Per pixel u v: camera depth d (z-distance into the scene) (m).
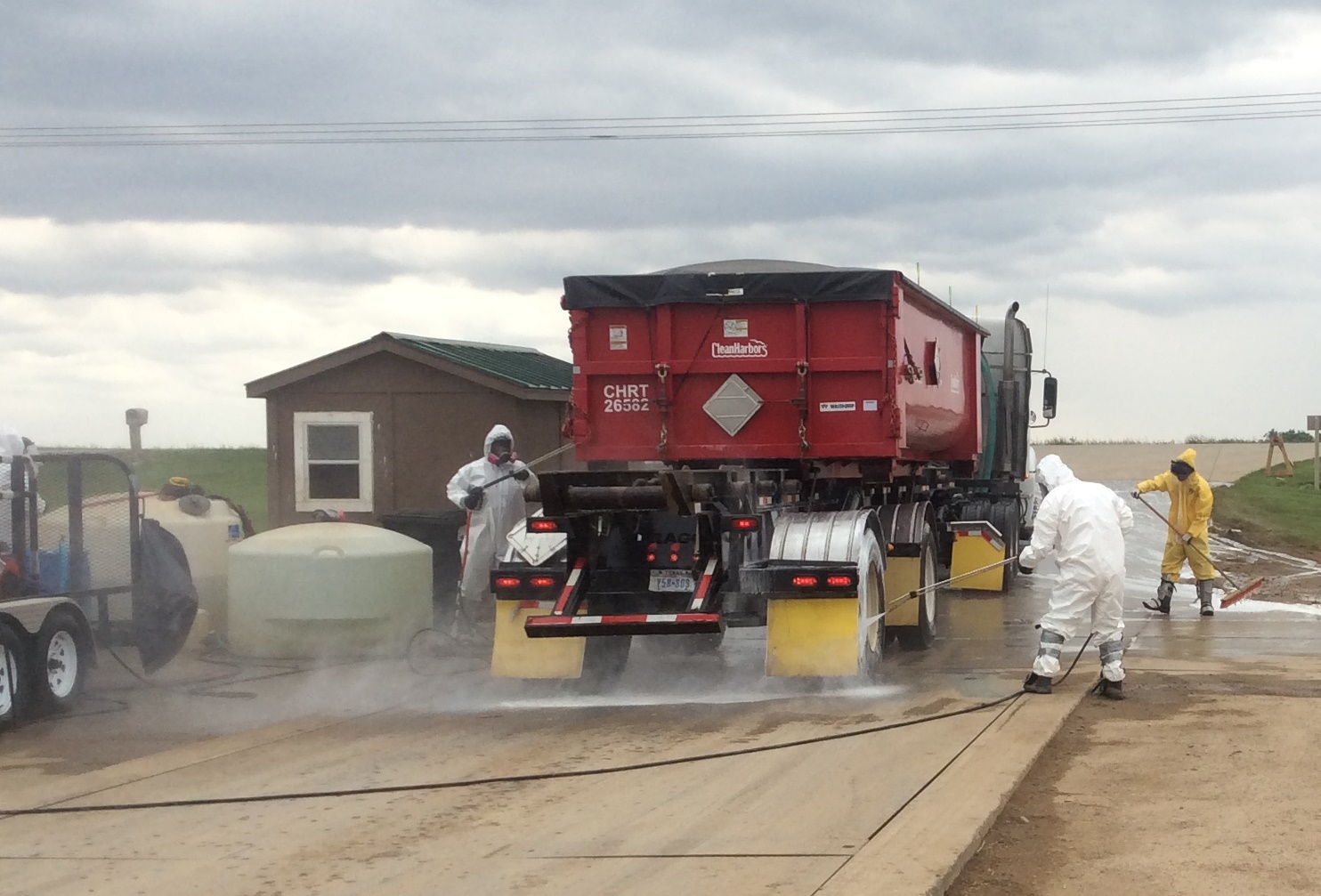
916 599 13.67
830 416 12.37
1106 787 8.00
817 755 8.80
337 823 7.41
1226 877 6.33
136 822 7.52
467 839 7.02
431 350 18.97
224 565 15.11
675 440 12.59
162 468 37.41
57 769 8.99
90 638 11.41
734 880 6.18
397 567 14.30
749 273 12.30
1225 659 12.91
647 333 12.60
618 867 6.45
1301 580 20.69
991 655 13.70
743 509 11.47
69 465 11.74
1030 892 6.19
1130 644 14.03
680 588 11.15
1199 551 16.67
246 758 9.16
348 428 19.06
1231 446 71.00
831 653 11.07
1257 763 8.50
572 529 11.28
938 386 15.38
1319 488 39.25
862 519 11.70
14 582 10.91
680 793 7.91
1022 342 21.95
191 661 14.03
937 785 7.80
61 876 6.54
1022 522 22.64
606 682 12.00
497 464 15.12
